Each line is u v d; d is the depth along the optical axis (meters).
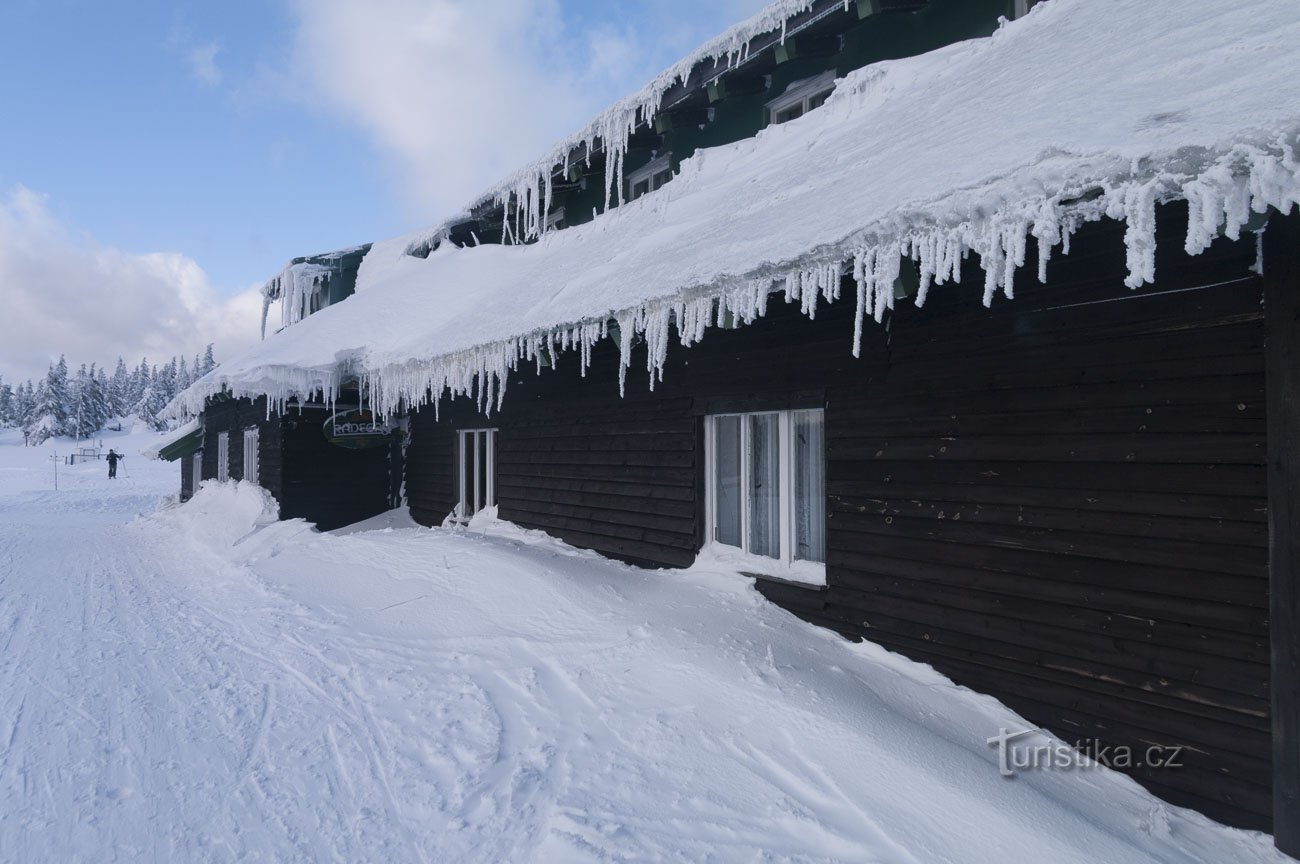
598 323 4.84
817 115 5.95
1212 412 3.00
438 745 3.47
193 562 9.32
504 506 8.16
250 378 9.13
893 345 4.30
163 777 3.33
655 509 6.11
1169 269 3.14
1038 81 3.67
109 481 30.44
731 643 4.18
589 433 6.92
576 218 9.59
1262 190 2.05
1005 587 3.71
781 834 2.66
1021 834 2.56
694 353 5.74
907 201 3.01
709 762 3.11
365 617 5.51
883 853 2.51
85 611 6.61
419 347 7.31
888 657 4.20
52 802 3.12
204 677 4.63
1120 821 2.87
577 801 2.90
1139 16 3.80
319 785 3.21
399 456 11.20
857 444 4.48
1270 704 2.78
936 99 4.54
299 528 9.44
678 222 5.91
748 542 5.41
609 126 7.36
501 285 8.11
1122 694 3.25
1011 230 2.63
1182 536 3.08
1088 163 2.43
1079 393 3.45
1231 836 2.83
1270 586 2.72
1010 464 3.71
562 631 4.64
